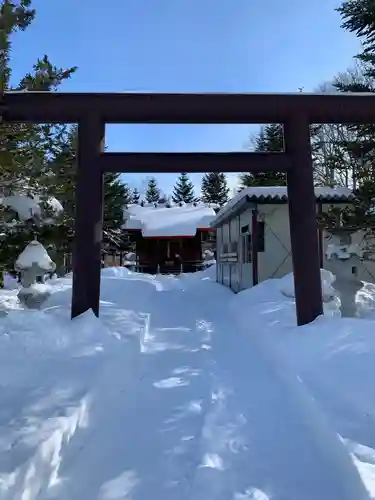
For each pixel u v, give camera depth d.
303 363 4.55
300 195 6.38
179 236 28.55
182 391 4.18
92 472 2.66
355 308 6.62
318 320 5.97
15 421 2.80
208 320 8.72
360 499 2.28
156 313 9.40
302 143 6.41
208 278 21.11
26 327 5.42
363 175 10.33
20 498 2.12
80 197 6.35
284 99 6.38
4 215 7.21
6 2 5.35
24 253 7.38
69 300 8.42
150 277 22.34
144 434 3.21
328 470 2.69
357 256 6.67
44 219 7.90
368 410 3.19
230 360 5.39
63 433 2.77
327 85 26.84
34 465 2.31
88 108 6.30
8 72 5.86
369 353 4.24
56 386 3.53
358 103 6.39
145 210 34.62
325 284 7.49
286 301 8.90
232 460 2.82
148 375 4.73
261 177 28.59
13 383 3.58
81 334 5.40
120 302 9.61
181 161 6.43
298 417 3.51
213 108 6.32
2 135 6.59
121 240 27.25
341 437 2.80
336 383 3.79
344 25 12.06
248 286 12.97
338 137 25.23
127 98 6.29
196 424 3.39
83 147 6.34
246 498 2.39
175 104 6.29
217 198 53.31
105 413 3.58
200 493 2.44
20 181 7.21
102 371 4.05
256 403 3.83
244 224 13.53
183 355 5.66
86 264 6.32
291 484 2.54
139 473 2.66
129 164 6.39
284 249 12.28
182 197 55.94
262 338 6.27
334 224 9.61
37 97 6.22
